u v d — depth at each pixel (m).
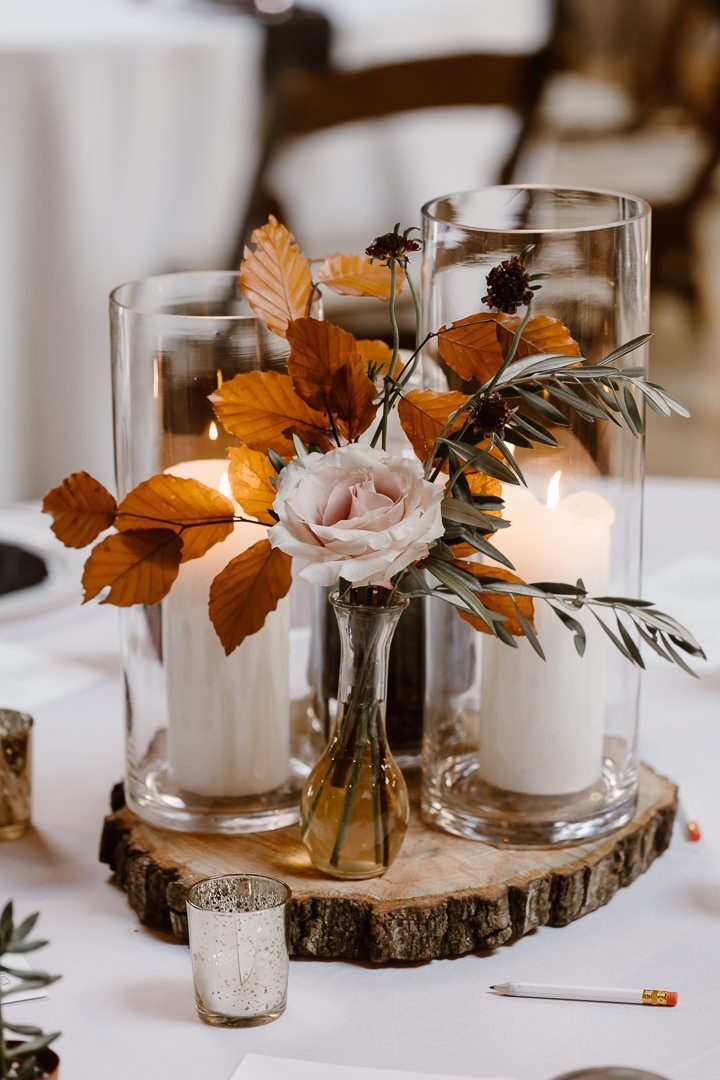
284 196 3.44
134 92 3.03
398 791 1.33
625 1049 1.23
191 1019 1.26
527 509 1.37
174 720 1.40
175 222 3.21
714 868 1.43
